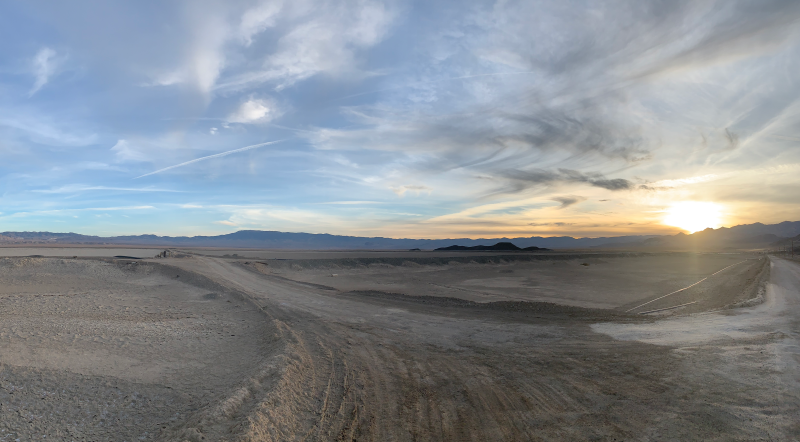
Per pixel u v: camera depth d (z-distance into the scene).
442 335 15.20
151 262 42.06
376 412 8.09
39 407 6.97
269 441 6.56
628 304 26.38
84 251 101.56
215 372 10.11
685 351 11.49
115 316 17.19
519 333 15.21
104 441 6.41
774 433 6.30
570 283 41.19
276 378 9.17
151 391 8.34
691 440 6.27
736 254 128.88
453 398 8.84
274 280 37.69
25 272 36.16
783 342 11.98
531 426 7.28
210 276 35.38
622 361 10.93
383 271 58.03
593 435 6.74
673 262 83.56
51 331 11.56
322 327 16.56
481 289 35.91
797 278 37.47
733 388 8.30
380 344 13.86
